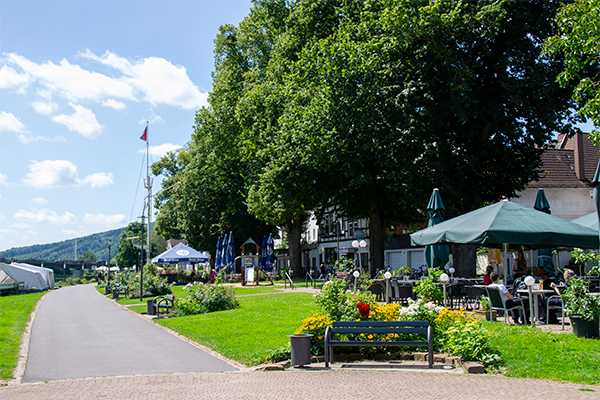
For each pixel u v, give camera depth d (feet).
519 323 42.24
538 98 79.15
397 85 85.97
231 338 42.60
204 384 27.68
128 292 108.78
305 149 94.32
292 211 118.11
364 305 34.68
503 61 78.23
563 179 128.57
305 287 114.42
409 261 148.56
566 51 50.62
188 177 190.19
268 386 26.78
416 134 84.33
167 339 45.21
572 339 32.73
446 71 83.46
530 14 79.20
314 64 95.91
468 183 86.17
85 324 58.34
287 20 111.96
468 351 30.68
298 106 98.68
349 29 93.97
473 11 78.95
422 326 31.78
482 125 84.64
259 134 122.11
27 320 63.77
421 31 77.41
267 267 151.33
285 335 42.22
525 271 55.62
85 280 290.15
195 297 69.05
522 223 44.45
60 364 34.32
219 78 148.36
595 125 47.32
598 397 22.03
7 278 154.51
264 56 139.74
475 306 48.57
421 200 89.04
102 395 25.30
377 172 100.63
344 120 86.07
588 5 46.73
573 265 92.58
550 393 23.11
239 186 176.45
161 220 257.14
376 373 29.45
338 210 129.90
